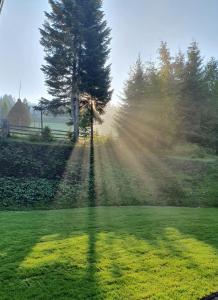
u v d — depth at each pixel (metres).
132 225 12.16
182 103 33.59
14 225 11.95
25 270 7.35
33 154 22.97
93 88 31.34
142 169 23.88
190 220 13.37
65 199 18.33
